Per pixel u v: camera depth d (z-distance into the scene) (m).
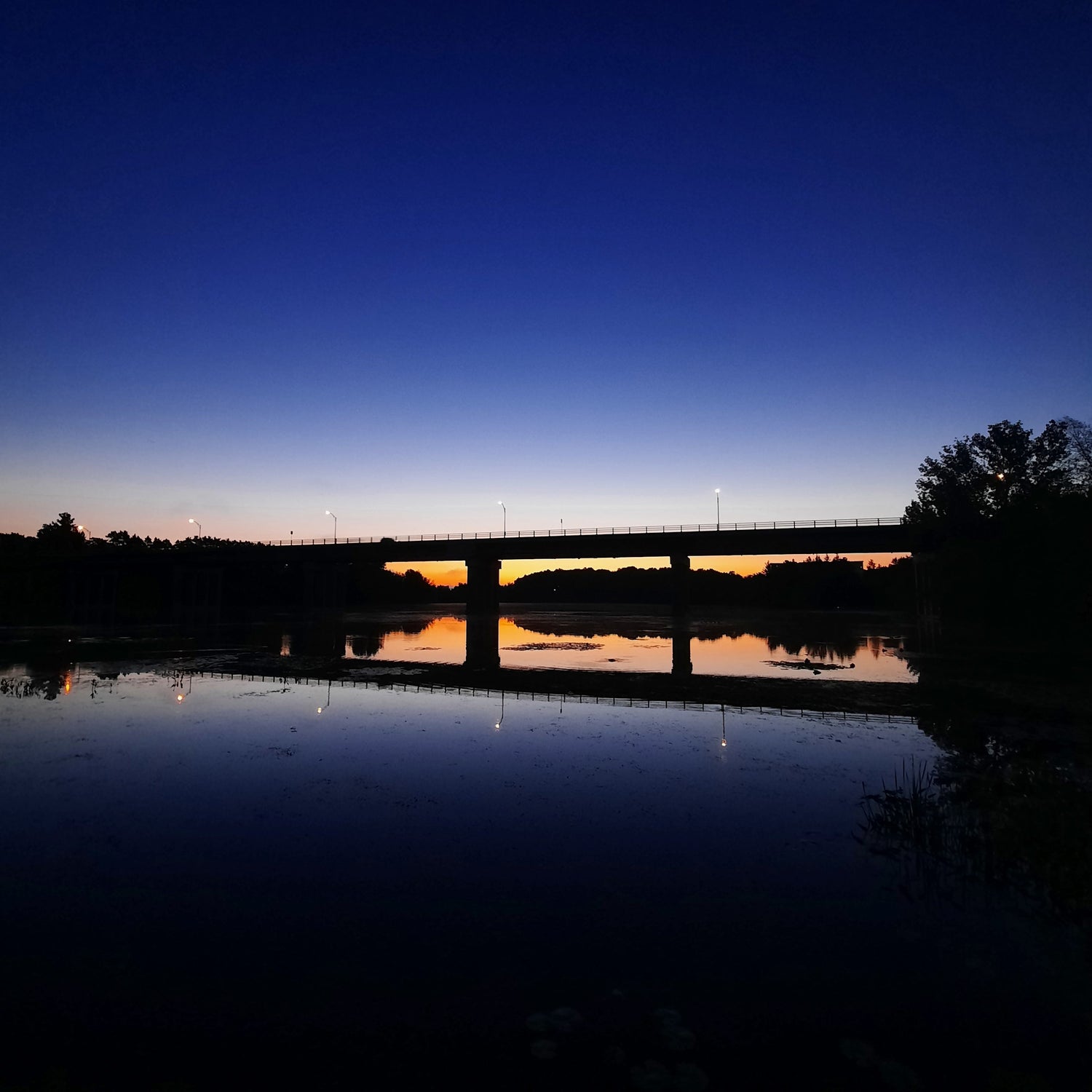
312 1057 5.38
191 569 97.75
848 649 40.09
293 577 118.06
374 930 7.34
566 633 57.28
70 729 17.30
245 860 9.19
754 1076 5.12
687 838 9.91
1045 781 12.09
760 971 6.50
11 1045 5.54
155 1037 5.63
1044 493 49.12
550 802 11.58
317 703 21.41
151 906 7.88
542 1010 5.95
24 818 10.80
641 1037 5.59
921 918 7.46
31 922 7.53
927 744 15.57
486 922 7.48
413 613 101.12
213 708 20.23
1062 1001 5.96
